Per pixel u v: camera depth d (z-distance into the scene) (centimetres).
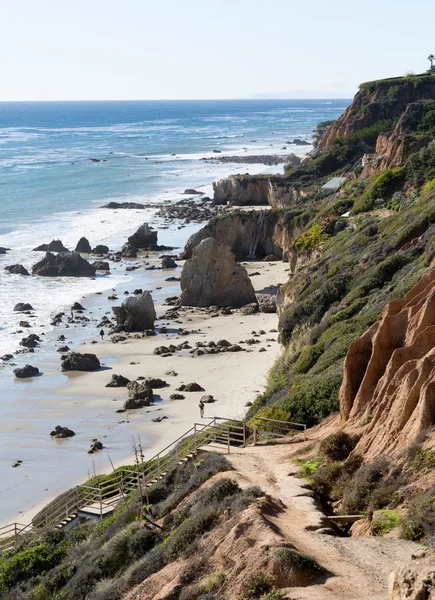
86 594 2475
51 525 3719
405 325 3061
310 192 13388
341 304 5581
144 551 2506
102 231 14375
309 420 3578
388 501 2256
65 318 9150
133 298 8681
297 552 1831
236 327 8712
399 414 2539
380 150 12544
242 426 3753
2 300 9869
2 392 6769
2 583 3102
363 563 1856
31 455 5441
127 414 6188
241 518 2108
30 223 14975
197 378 6969
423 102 12219
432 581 1272
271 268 11619
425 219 6241
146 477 3591
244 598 1762
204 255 9775
